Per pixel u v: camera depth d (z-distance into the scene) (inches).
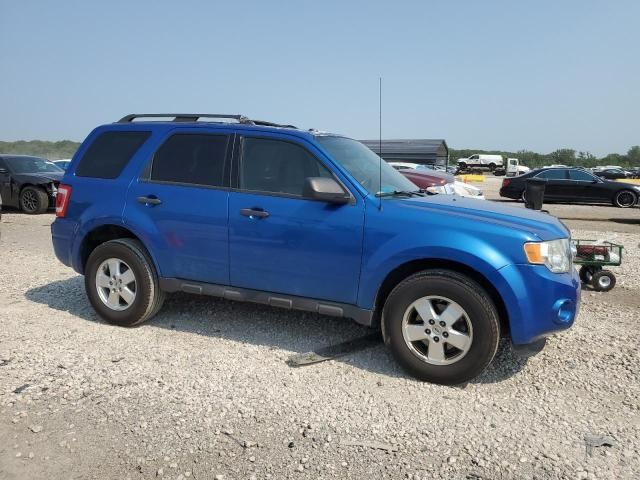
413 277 150.3
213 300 223.9
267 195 169.0
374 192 162.2
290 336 185.0
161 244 182.7
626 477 108.6
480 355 143.0
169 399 137.4
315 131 181.2
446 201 170.6
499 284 141.3
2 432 121.0
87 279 194.7
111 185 192.2
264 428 124.6
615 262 254.4
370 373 156.1
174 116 196.1
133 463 110.5
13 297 227.8
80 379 147.6
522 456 115.0
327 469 109.6
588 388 148.3
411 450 117.0
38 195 527.2
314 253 161.3
